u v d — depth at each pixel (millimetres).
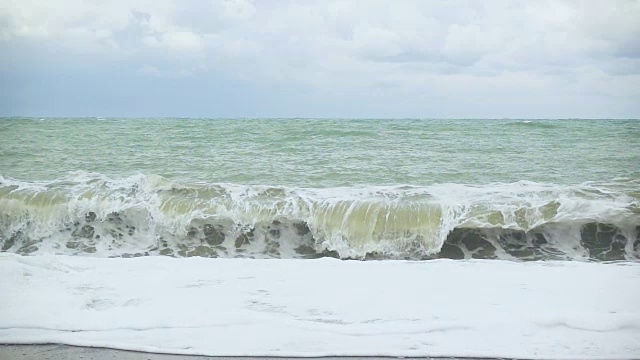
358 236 7598
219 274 5242
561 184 10070
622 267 5570
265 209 7980
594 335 3709
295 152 14445
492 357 3430
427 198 8156
